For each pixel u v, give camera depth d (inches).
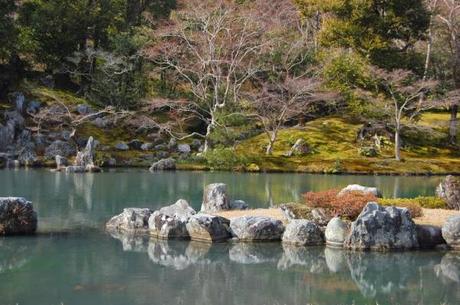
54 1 1624.0
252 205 730.8
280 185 993.5
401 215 517.0
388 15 1614.2
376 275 430.3
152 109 1529.3
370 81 1555.1
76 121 1368.1
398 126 1427.2
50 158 1245.1
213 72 1454.2
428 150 1547.7
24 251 479.8
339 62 1566.2
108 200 767.1
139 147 1418.6
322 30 1712.6
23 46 1525.6
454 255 498.0
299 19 1855.3
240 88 1556.3
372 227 509.7
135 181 1002.7
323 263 463.2
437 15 1684.3
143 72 1657.2
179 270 431.8
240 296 371.6
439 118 1847.9
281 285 398.0
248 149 1443.2
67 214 657.6
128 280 401.4
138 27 1700.3
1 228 534.3
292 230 527.2
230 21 1526.8
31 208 550.9
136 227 570.6
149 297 363.9
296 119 1675.7
